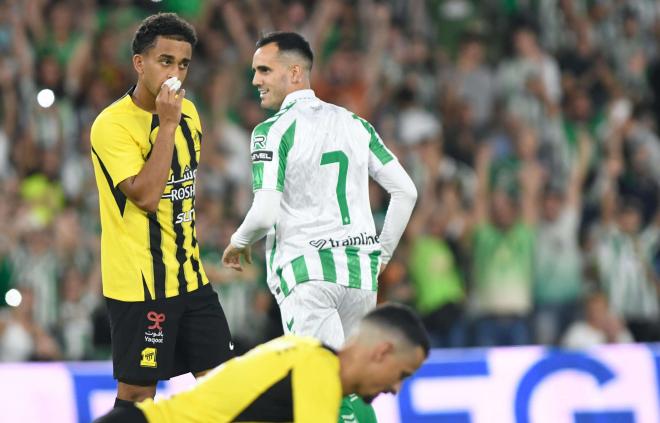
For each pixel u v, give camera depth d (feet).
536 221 125.18
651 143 143.02
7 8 128.06
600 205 132.57
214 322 60.08
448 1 151.64
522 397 98.89
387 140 130.41
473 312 120.57
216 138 126.31
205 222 112.57
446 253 118.93
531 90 139.85
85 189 118.32
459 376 98.43
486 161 130.21
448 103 138.31
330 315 61.46
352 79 136.15
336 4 143.02
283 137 61.11
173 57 56.65
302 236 61.46
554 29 151.12
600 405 100.27
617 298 127.13
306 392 45.98
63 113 122.52
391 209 64.08
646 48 155.63
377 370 46.50
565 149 137.39
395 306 47.29
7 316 107.45
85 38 129.39
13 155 118.93
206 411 45.88
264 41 63.31
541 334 120.78
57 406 91.25
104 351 109.81
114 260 58.08
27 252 110.63
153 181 55.62
